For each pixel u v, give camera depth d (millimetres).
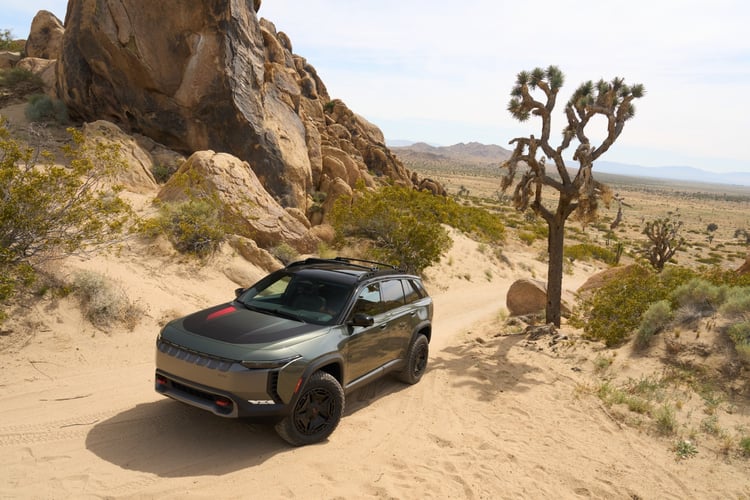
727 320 8680
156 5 19750
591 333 10594
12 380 5949
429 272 23156
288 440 4883
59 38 31500
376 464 4824
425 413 6336
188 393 4742
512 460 5191
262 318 5398
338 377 5453
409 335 7066
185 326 5145
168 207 13844
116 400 5719
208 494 3979
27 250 7988
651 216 174875
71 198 8445
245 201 16625
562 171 11477
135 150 19062
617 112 11219
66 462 4234
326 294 5883
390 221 21391
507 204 121562
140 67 20281
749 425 6328
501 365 8766
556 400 7098
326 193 28781
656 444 5859
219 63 21172
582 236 74312
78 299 7922
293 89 28859
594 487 4789
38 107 21516
